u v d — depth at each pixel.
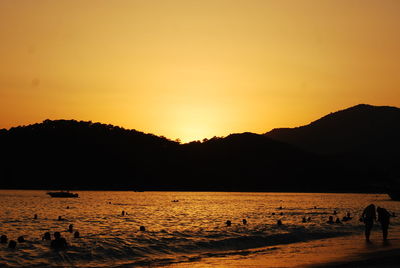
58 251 31.17
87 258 29.05
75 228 48.03
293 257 29.12
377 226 50.44
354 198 187.50
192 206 106.06
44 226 50.84
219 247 34.06
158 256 30.16
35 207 95.25
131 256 30.00
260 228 47.09
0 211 80.06
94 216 68.25
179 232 42.31
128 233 41.53
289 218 64.94
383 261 26.95
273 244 36.09
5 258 28.84
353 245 34.38
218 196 194.88
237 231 43.59
